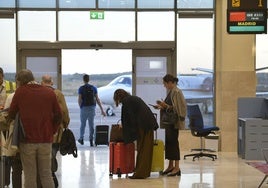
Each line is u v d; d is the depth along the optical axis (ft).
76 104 42.96
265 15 32.89
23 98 18.85
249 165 32.42
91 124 41.88
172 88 28.76
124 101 27.84
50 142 19.33
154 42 40.78
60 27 40.70
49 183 19.30
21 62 40.50
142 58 41.29
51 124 19.47
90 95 41.55
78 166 32.01
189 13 40.86
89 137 42.42
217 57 40.75
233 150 39.96
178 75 41.14
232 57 39.93
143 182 26.76
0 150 20.86
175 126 28.35
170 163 29.40
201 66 41.14
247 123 35.29
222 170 30.78
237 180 27.35
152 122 27.89
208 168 31.60
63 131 22.98
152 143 28.07
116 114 43.16
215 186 25.66
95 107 42.14
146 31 40.93
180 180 27.35
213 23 41.01
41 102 19.01
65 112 22.66
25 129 18.78
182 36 41.04
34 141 18.81
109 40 40.83
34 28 40.42
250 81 39.96
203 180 27.35
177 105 28.32
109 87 42.47
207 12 40.88
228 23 32.99
